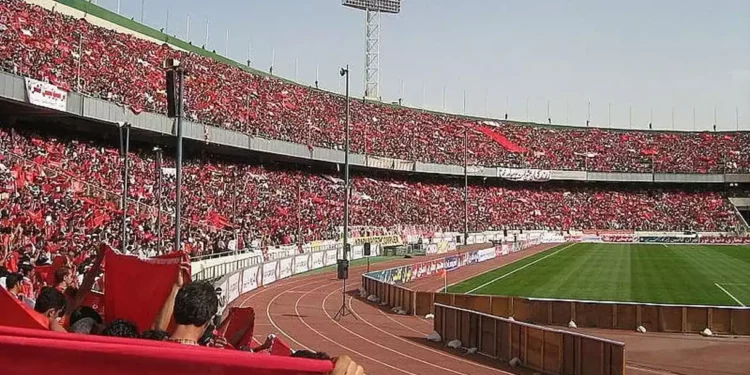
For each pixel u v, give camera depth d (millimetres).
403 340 25453
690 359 22219
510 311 28812
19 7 46125
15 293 9086
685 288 41688
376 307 34594
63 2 56062
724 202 102562
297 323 28844
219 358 2330
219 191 53625
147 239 33906
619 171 102562
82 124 45875
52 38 46312
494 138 104750
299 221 56688
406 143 89000
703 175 102250
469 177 97062
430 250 70250
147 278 5762
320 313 31812
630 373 20375
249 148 60094
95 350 2254
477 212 90938
